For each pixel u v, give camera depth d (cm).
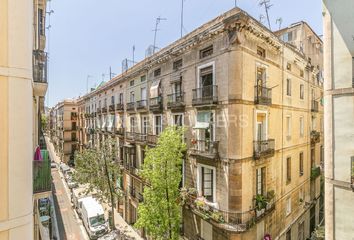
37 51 897
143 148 2053
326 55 862
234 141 1140
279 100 1489
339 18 834
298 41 2002
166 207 1224
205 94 1302
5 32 391
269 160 1372
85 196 2592
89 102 4147
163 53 1677
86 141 4225
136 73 2184
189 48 1434
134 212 2259
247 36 1187
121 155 2584
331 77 847
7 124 387
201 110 1340
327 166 853
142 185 2044
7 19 393
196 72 1382
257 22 1198
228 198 1153
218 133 1223
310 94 1995
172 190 1242
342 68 823
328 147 850
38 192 696
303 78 1862
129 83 2394
